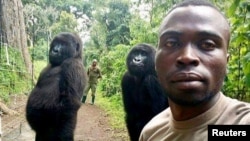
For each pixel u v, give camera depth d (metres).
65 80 2.03
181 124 0.48
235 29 1.35
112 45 10.90
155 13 3.62
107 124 4.13
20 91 5.97
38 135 2.12
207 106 0.47
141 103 2.14
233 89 1.59
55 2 15.24
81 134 3.62
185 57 0.43
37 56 11.83
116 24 11.59
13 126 3.66
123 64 6.01
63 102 2.02
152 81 2.11
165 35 0.47
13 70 5.73
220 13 0.47
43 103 2.06
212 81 0.44
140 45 2.22
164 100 2.12
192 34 0.44
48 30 12.30
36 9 12.62
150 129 0.55
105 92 7.19
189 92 0.43
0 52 5.99
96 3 13.18
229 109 0.47
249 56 1.20
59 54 2.14
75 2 15.95
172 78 0.44
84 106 5.79
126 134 3.55
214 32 0.44
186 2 0.47
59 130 2.04
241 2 1.28
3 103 4.68
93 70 6.11
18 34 6.92
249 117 0.44
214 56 0.44
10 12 6.73
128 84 2.20
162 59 0.47
